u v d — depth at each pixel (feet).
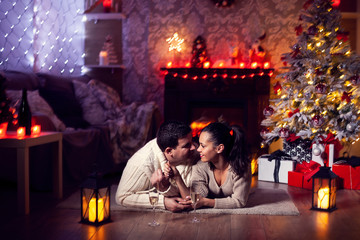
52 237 6.97
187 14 16.88
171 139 7.79
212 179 8.54
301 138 12.12
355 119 11.91
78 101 14.46
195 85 15.93
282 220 8.02
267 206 8.84
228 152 8.33
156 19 17.07
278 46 16.42
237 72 15.47
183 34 16.94
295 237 7.02
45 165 10.53
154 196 7.27
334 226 7.66
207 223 7.74
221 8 16.69
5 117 9.06
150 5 17.08
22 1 14.70
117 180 12.47
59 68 16.05
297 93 12.48
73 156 11.45
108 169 12.87
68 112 13.73
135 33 17.28
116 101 15.46
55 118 11.98
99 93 14.69
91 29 17.24
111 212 8.45
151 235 7.04
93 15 16.61
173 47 16.84
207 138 8.00
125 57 17.35
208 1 16.75
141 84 17.34
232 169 8.34
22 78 12.84
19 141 8.33
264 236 7.04
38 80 13.62
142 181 8.40
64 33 16.21
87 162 12.10
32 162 10.61
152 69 17.24
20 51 14.71
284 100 12.92
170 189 8.42
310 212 8.66
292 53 12.83
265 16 16.43
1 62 14.16
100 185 7.60
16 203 9.35
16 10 14.56
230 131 8.25
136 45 17.29
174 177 8.02
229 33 16.67
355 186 11.00
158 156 8.32
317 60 12.28
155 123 14.64
